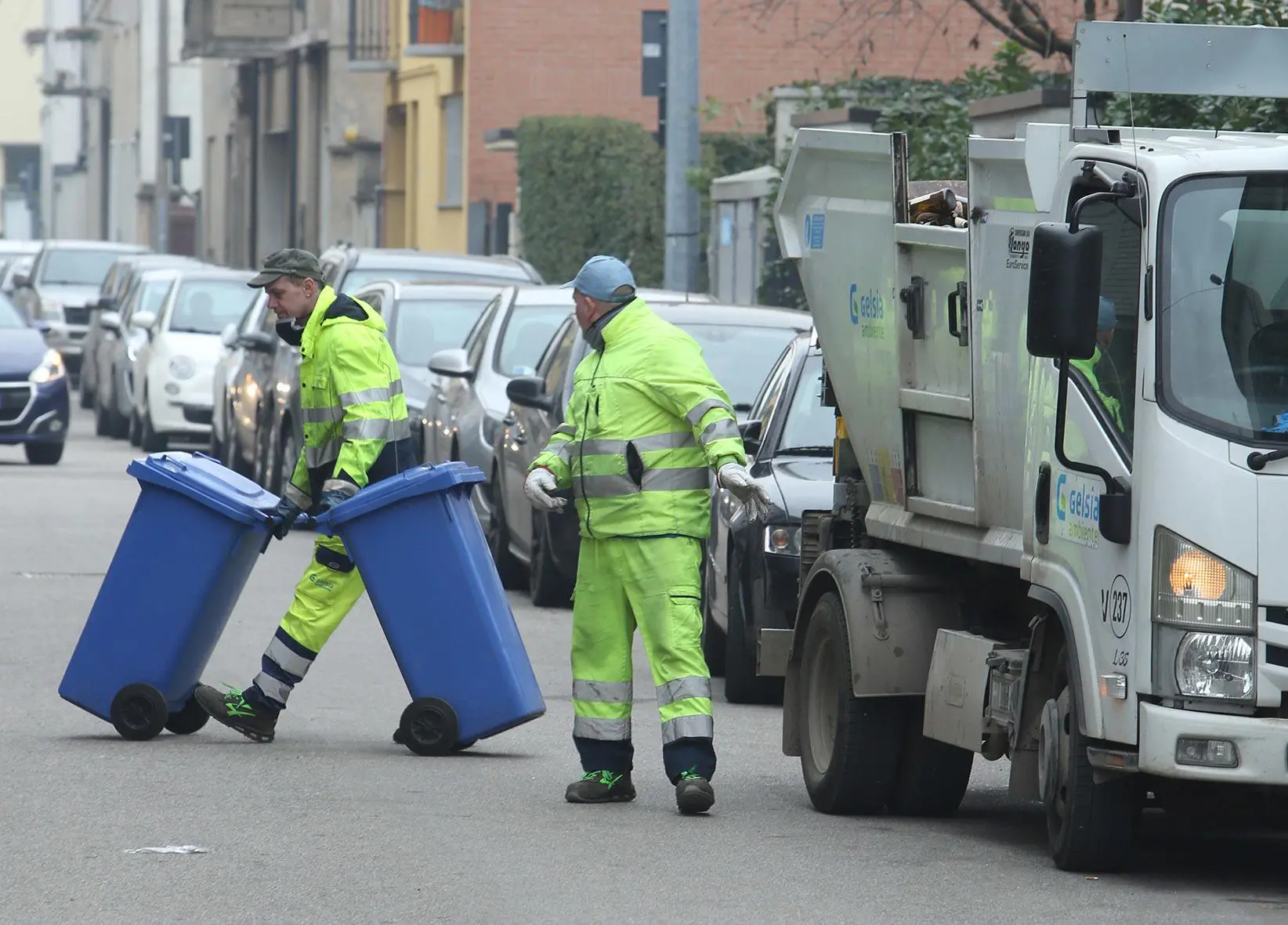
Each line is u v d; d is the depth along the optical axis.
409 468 32.81
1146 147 23.92
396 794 28.62
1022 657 25.25
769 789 30.22
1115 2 60.06
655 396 27.78
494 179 125.62
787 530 36.53
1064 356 22.86
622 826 26.97
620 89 125.50
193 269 98.38
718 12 118.25
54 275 131.50
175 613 31.97
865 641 27.62
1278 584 22.30
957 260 26.84
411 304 63.56
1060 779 24.45
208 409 87.19
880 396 28.92
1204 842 27.41
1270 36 26.52
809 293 30.70
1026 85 62.22
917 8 75.25
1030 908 22.86
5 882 23.17
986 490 26.31
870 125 71.25
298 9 159.25
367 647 43.03
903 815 28.59
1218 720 22.28
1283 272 23.03
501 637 31.53
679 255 68.75
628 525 27.78
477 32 124.94
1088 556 23.69
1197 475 22.47
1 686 37.25
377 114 147.38
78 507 68.06
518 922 21.91
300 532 65.12
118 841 25.20
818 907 22.77
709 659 40.91
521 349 56.22
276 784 29.05
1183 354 22.86
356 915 22.05
